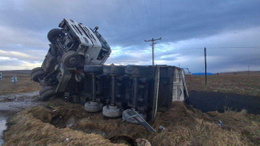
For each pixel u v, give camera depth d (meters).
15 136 3.14
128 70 4.36
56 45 7.50
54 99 7.36
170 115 4.59
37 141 2.85
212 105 7.01
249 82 21.00
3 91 10.81
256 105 7.02
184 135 3.23
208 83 19.48
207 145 2.86
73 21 6.84
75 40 6.48
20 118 4.36
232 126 3.85
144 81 4.31
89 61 7.23
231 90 12.23
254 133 3.39
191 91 11.82
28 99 7.73
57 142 2.83
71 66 6.23
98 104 5.41
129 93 5.08
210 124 3.82
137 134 3.68
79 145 2.74
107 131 3.99
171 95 4.92
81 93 6.46
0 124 4.05
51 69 8.15
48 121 4.80
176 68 6.04
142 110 4.34
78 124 4.48
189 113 4.93
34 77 9.02
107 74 5.00
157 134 3.48
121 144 2.93
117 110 4.66
